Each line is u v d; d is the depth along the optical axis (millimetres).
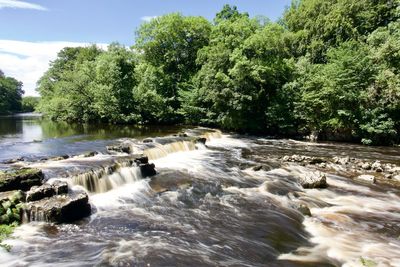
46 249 8680
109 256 8266
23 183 11969
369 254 9086
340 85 31891
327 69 33875
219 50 37531
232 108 36750
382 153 25531
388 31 34312
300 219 11578
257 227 10641
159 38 47812
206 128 37656
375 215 12203
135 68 44656
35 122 46906
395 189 15562
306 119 34469
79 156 17344
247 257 8539
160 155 21531
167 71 48156
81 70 46469
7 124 42781
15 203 10578
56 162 15766
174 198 13461
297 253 8992
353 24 43031
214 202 13078
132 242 9203
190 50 48625
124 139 25672
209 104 40688
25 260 8086
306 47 45438
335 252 9156
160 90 43938
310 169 19469
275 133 38000
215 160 21344
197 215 11617
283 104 36188
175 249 8797
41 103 64250
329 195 14602
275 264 8250
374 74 31375
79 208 11070
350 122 31625
